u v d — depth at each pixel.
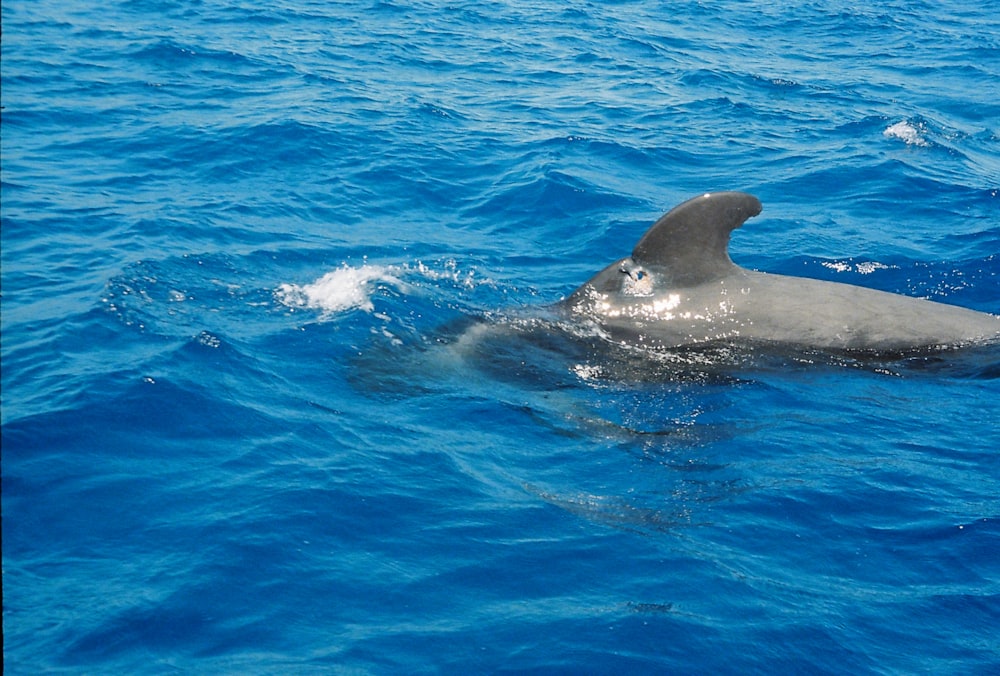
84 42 23.83
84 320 10.84
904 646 7.10
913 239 15.26
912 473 9.04
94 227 13.80
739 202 11.05
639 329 11.02
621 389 10.20
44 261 12.55
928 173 18.48
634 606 7.23
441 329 11.34
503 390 10.10
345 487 8.35
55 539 7.55
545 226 15.48
